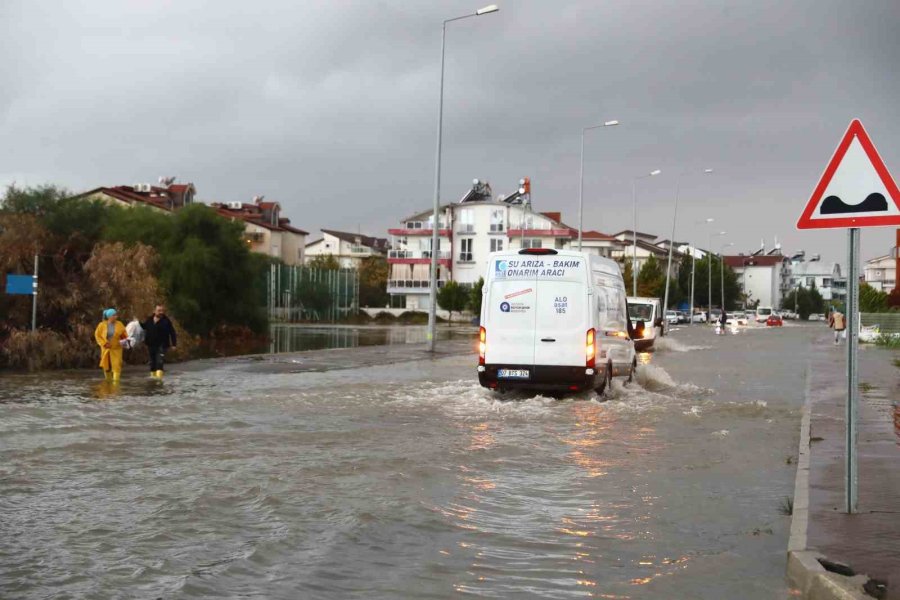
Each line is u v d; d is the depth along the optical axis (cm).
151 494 786
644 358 3269
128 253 2756
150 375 2119
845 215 679
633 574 577
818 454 1016
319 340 4462
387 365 2573
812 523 674
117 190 8075
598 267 1691
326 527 680
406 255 10138
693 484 877
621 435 1209
